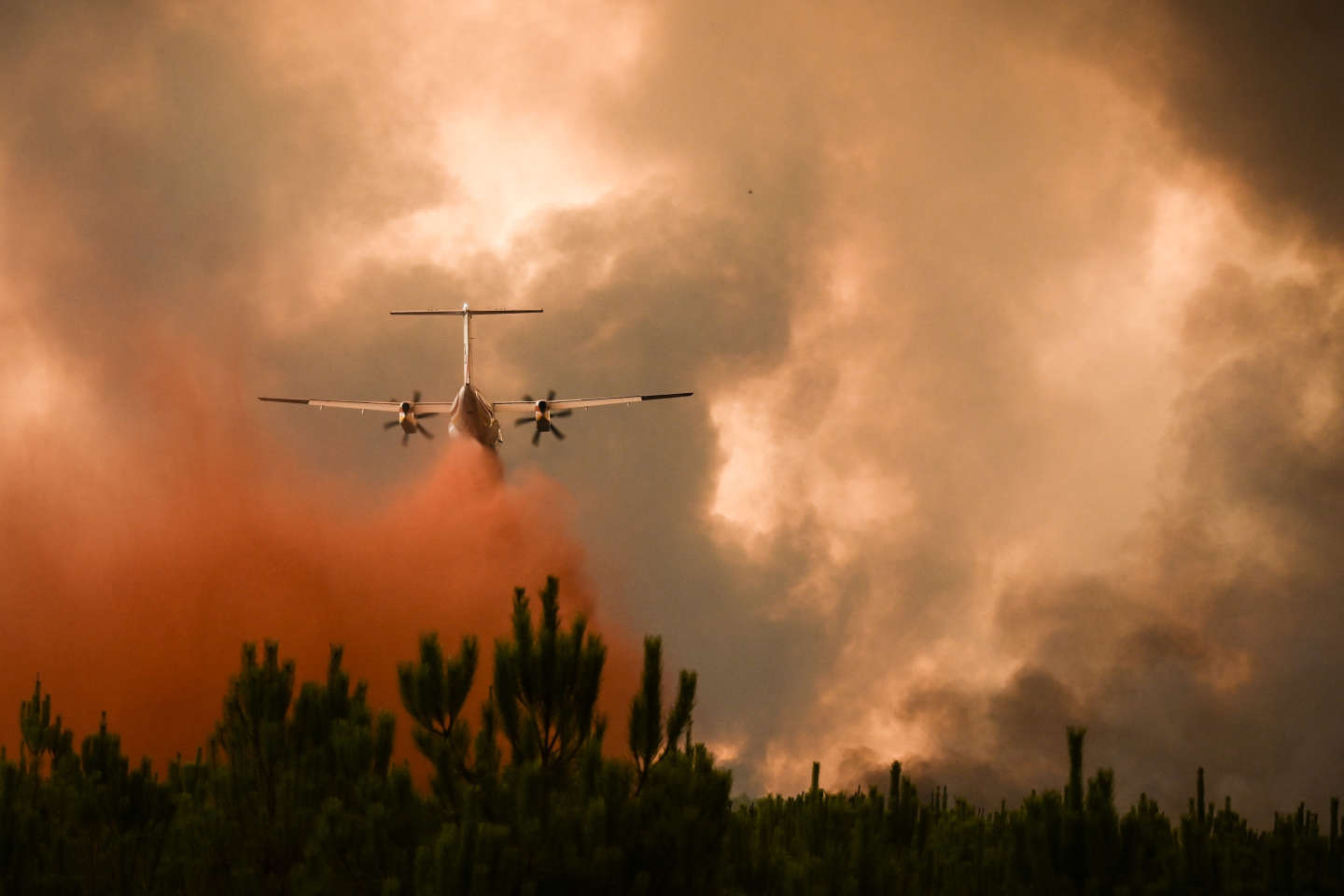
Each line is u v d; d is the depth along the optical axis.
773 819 17.92
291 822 14.59
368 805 13.59
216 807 15.04
